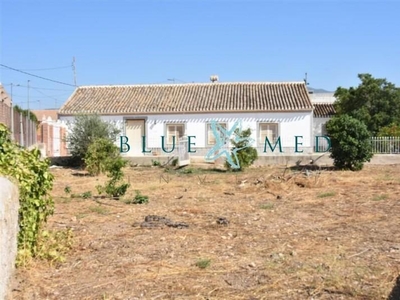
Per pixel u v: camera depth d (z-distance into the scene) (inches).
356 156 965.2
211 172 973.2
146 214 454.6
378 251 308.2
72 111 1412.4
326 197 569.6
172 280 253.0
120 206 504.1
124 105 1440.7
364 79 1722.4
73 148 1123.9
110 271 269.1
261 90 1505.9
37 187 283.4
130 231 374.0
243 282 249.3
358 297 226.1
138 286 244.2
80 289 240.7
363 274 259.6
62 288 242.5
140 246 324.2
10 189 239.3
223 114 1378.0
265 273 263.0
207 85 1561.3
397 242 332.5
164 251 311.1
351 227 389.1
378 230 374.6
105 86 1590.8
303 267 272.8
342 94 1791.3
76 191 645.3
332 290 234.8
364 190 628.7
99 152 910.4
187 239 346.3
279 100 1416.1
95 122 1133.7
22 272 260.8
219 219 417.1
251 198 571.5
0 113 671.8
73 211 470.3
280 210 479.8
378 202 520.4
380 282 246.7
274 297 227.3
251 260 289.3
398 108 1679.4
